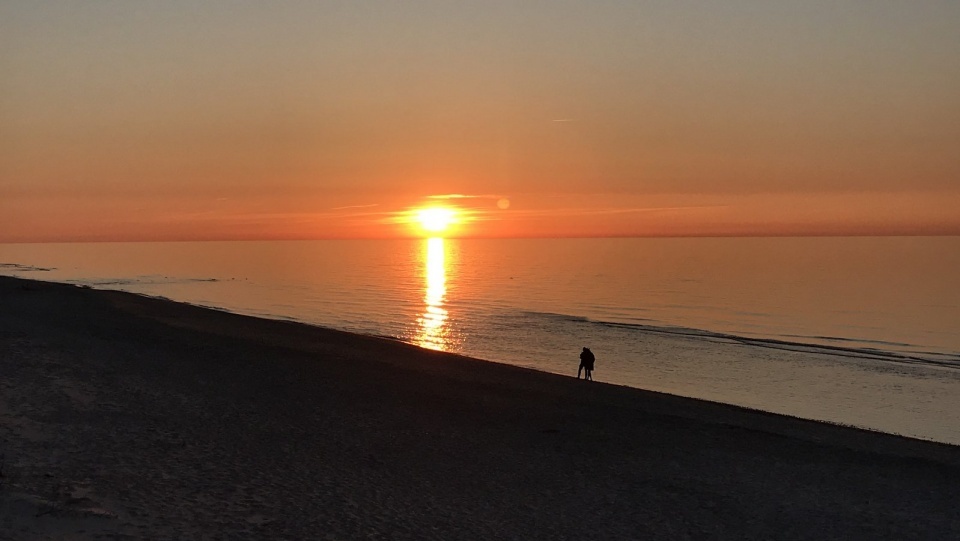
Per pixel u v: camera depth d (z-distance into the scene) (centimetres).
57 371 1945
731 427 2019
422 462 1479
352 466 1401
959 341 4553
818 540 1197
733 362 3738
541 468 1509
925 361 3809
